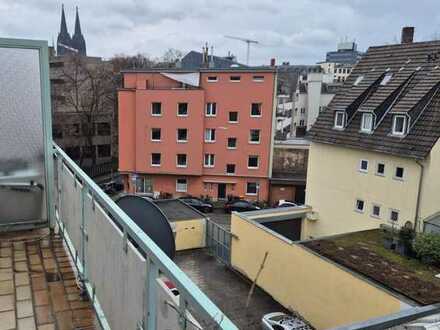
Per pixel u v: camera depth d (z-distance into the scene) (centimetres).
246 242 1441
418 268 1034
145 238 171
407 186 1463
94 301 271
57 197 407
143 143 2720
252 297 1298
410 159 1440
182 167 2741
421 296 873
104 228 239
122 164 2797
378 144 1559
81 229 303
